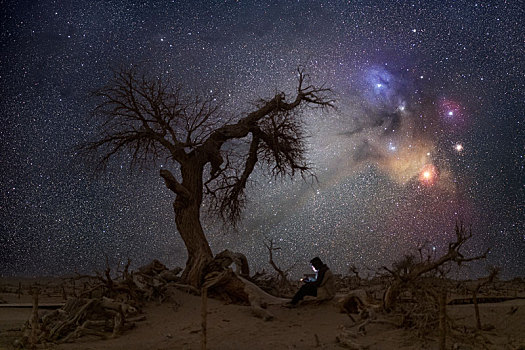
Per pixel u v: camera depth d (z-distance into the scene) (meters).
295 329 10.98
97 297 12.80
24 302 17.36
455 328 9.51
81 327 10.32
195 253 15.77
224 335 10.23
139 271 15.43
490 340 8.95
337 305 13.04
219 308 13.23
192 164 16.91
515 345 8.30
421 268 11.42
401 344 8.89
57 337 9.96
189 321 11.76
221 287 14.66
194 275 15.21
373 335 9.85
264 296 14.19
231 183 18.88
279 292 16.31
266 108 18.17
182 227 16.14
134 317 12.02
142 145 17.97
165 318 12.18
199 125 17.52
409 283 11.31
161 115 17.34
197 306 13.48
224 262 15.37
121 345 9.31
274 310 13.18
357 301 12.79
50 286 24.52
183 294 14.34
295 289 18.23
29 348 9.14
